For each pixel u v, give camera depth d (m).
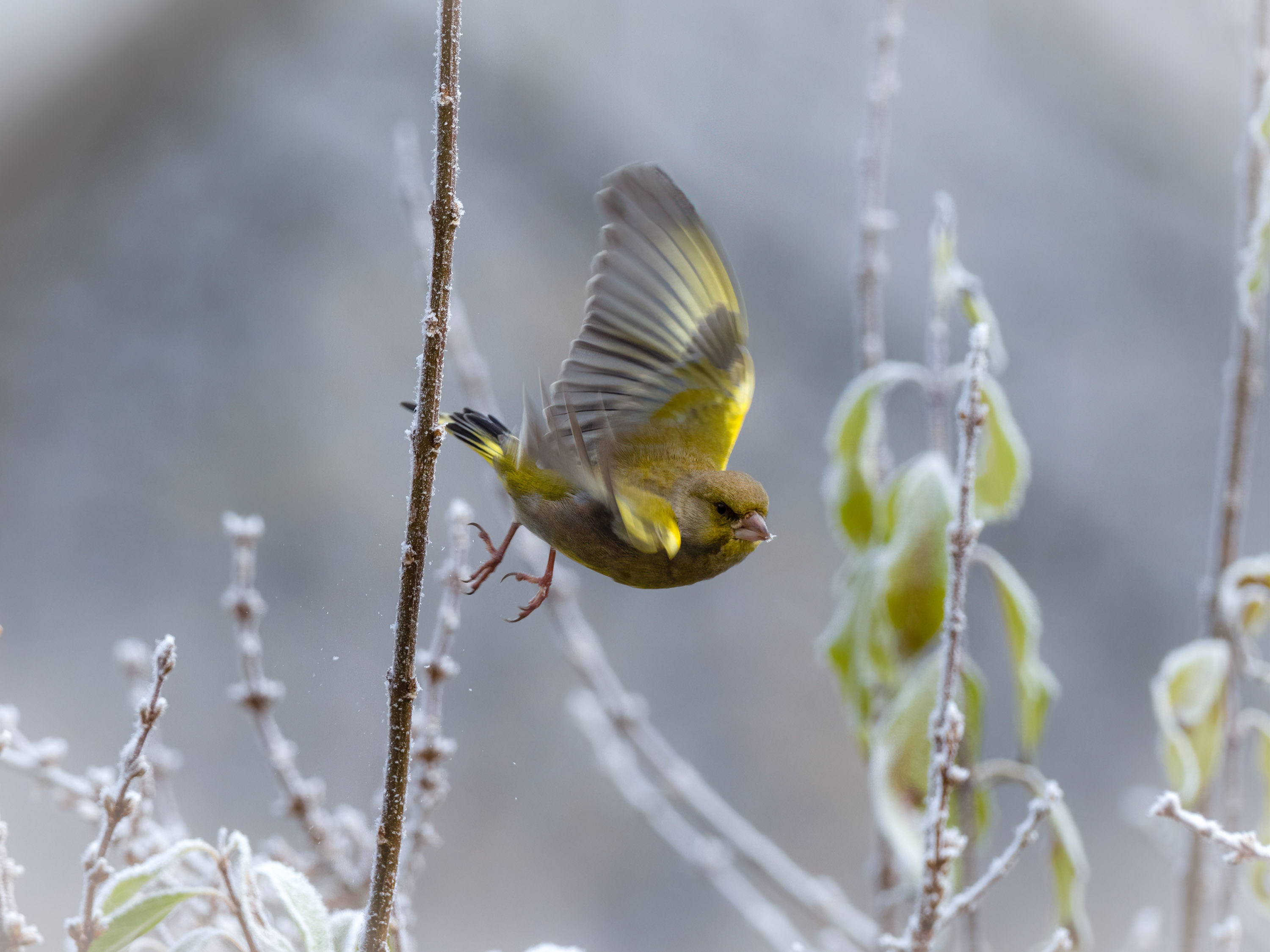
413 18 14.63
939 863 8.02
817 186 15.41
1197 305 15.10
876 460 8.27
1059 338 15.03
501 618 12.92
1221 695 8.19
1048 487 14.65
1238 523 8.21
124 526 12.80
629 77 15.20
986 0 15.20
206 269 13.57
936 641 8.22
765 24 15.48
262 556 12.73
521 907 12.17
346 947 8.02
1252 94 8.20
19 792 9.32
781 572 14.11
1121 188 15.21
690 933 12.32
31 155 12.41
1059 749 13.77
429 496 7.98
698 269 8.12
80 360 13.11
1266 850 8.02
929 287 15.16
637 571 8.11
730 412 8.14
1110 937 12.63
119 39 12.38
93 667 12.25
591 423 8.11
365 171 14.27
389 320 13.91
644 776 8.39
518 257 14.49
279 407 13.45
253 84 13.81
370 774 8.34
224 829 8.04
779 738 13.57
